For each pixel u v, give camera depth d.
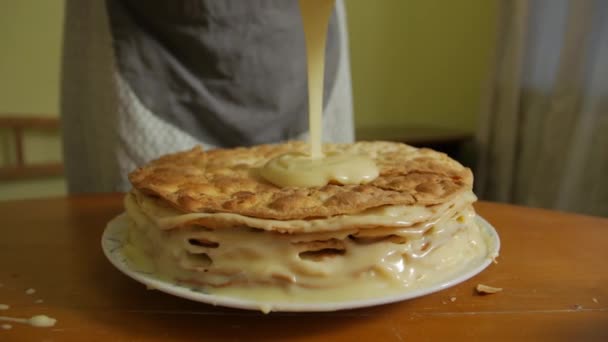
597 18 0.98
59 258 0.56
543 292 0.50
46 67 1.29
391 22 1.48
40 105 1.30
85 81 0.83
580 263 0.54
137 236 0.53
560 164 1.05
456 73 1.45
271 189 0.50
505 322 0.46
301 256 0.47
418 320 0.46
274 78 0.81
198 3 0.75
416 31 1.48
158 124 0.79
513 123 1.14
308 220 0.46
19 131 1.27
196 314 0.47
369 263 0.47
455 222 0.51
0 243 0.60
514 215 0.65
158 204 0.50
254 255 0.47
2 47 1.25
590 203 0.99
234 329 0.45
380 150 0.61
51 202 0.71
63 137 0.87
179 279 0.48
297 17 0.82
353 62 1.49
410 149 0.61
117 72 0.78
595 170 0.98
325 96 0.87
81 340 0.44
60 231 0.62
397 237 0.48
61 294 0.50
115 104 0.78
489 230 0.56
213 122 0.81
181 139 0.80
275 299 0.46
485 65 1.38
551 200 1.07
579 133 0.98
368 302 0.44
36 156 1.32
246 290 0.47
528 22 1.11
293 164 0.52
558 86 1.04
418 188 0.49
